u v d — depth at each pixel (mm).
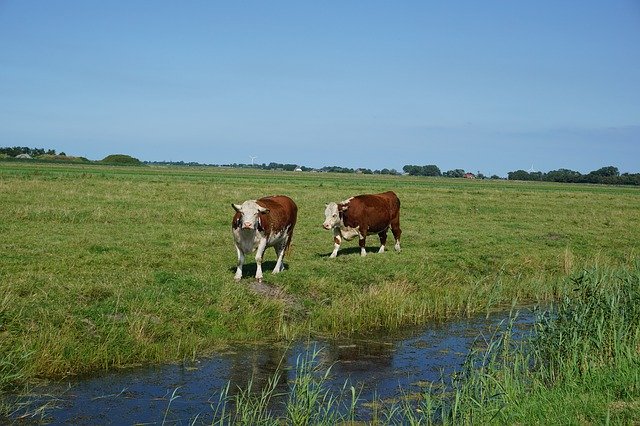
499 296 14836
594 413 7219
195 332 11008
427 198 40438
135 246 16453
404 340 11844
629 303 10516
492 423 7219
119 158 159375
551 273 18047
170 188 37188
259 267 13773
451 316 13758
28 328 9711
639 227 29172
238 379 9367
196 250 16688
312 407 7910
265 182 56719
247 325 11555
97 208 23078
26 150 151125
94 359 9453
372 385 9336
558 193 55781
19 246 15281
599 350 9320
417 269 16453
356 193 42938
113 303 11094
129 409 8117
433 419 7867
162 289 12133
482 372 8148
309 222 24625
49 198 26062
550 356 9492
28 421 7605
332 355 10742
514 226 27344
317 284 13930
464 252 19562
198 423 7773
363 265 16375
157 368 9672
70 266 13492
